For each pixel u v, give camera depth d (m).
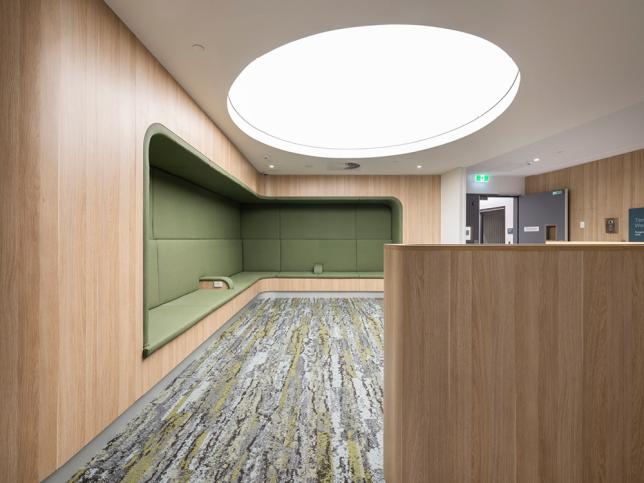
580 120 3.54
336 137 5.16
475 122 3.87
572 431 1.19
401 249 1.19
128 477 1.59
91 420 1.73
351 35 3.04
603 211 5.99
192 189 4.56
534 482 1.19
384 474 1.51
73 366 1.61
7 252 1.32
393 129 4.95
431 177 6.48
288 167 5.82
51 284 1.49
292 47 3.21
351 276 6.32
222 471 1.64
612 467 1.20
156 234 3.62
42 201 1.45
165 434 1.94
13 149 1.34
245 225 7.07
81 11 1.67
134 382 2.12
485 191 7.49
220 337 3.79
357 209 7.08
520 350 1.19
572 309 1.19
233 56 2.40
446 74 3.61
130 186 2.11
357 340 3.70
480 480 1.20
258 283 5.95
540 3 1.82
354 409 2.23
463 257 1.19
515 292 1.20
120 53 2.01
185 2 1.85
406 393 1.19
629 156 5.57
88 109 1.73
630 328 1.20
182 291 4.16
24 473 1.36
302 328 4.18
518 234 7.57
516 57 2.34
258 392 2.47
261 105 4.32
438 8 1.87
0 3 1.29
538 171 7.09
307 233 7.07
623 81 2.69
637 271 1.21
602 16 1.91
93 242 1.76
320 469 1.65
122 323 2.00
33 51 1.41
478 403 1.19
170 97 2.65
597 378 1.19
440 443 1.19
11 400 1.33
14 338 1.33
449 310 1.19
